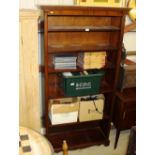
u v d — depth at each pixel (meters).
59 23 2.08
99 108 2.25
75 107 2.16
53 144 2.29
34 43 1.77
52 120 2.14
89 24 2.18
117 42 2.08
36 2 2.00
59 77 2.20
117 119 2.32
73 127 2.55
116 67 2.12
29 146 1.34
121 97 2.20
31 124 2.03
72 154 2.28
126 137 2.59
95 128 2.63
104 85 2.31
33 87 1.90
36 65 1.84
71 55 2.06
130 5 2.26
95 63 2.07
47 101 2.05
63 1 2.06
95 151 2.35
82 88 2.05
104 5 2.12
